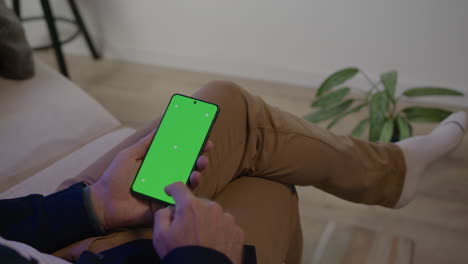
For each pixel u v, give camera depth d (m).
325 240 1.27
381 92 1.35
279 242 0.76
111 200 0.67
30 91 1.25
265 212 0.77
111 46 2.37
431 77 1.84
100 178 0.69
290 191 0.90
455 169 1.52
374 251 1.22
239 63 2.15
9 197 0.91
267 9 1.95
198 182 0.66
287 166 0.86
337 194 0.97
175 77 2.21
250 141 0.83
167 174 0.71
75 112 1.25
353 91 1.98
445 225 1.32
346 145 0.91
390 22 1.79
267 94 2.03
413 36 1.78
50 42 2.45
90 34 2.37
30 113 1.18
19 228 0.63
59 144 1.18
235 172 0.83
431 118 1.33
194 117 0.76
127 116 1.92
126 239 0.67
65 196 0.67
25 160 1.10
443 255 1.23
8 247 0.47
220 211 0.54
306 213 1.38
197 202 0.53
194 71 2.26
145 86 2.14
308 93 2.03
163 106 1.98
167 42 2.24
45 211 0.65
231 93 0.83
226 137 0.79
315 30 1.92
